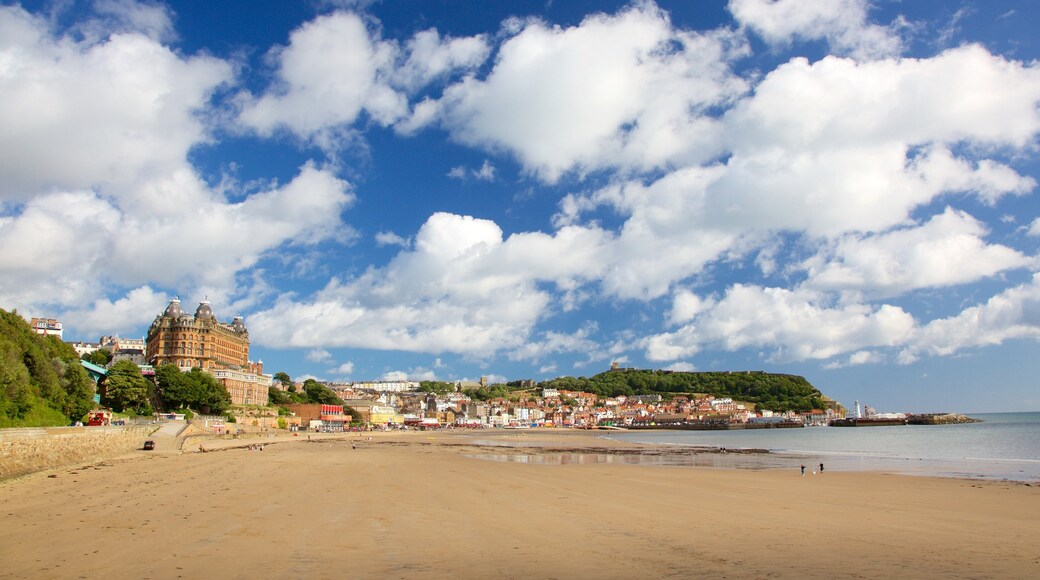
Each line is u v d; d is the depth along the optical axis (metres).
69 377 103.06
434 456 87.31
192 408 176.88
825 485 50.03
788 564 21.56
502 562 21.47
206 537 25.05
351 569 20.22
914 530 28.94
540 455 97.69
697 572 20.31
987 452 106.94
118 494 38.38
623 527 28.80
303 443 133.50
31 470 50.81
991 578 19.84
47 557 21.56
